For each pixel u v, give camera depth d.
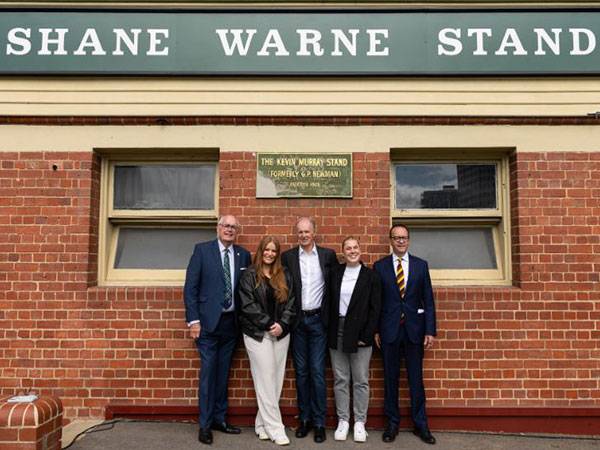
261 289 4.56
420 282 4.77
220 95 5.27
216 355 4.72
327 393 5.03
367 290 4.59
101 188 5.43
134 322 5.13
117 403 5.07
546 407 5.02
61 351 5.10
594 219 5.17
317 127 5.27
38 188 5.23
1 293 5.14
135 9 5.27
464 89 5.27
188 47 5.26
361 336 4.58
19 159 5.25
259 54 5.25
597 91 5.25
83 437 4.62
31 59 5.25
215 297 4.68
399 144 5.25
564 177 5.20
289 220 5.20
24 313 5.13
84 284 5.15
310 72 5.24
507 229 5.36
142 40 5.27
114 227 5.51
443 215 5.40
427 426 4.75
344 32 5.27
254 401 5.04
